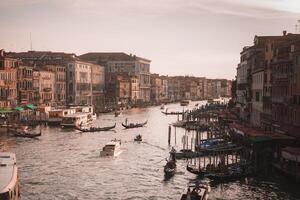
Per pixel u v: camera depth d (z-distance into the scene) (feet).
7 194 85.40
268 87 216.74
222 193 131.44
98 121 362.94
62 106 383.24
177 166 169.07
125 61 619.67
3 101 302.25
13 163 105.50
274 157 159.74
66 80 437.99
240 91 339.36
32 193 132.16
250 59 286.05
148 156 194.49
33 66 358.84
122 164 175.42
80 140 238.68
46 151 200.64
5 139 234.17
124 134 272.31
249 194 130.31
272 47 214.48
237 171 146.20
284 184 139.64
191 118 404.77
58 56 451.12
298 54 168.86
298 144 162.50
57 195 130.72
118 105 524.11
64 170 162.81
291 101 174.50
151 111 517.14
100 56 631.97
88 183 145.07
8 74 309.22
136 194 133.39
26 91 335.67
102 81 536.01
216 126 285.23
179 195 132.46
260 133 180.65
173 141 245.65
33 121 302.45
